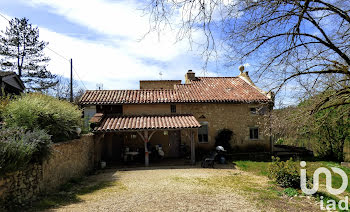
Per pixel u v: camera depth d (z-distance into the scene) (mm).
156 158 15953
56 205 6762
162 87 22641
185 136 16875
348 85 6410
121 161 16031
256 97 17297
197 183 9719
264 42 5418
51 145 7785
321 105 6602
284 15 4980
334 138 15578
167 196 7797
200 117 17109
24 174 6863
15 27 24766
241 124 17281
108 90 18266
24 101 9445
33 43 25641
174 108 17047
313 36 5434
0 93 16156
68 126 10664
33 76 25812
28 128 8789
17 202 6484
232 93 18141
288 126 7160
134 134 16703
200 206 6805
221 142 16844
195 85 19891
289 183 9055
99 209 6465
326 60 6027
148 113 16797
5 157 6105
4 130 6727
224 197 7719
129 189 8781
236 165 14258
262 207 6805
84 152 12203
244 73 21422
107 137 16641
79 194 8078
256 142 17312
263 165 13844
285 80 6234
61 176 9195
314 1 4867
